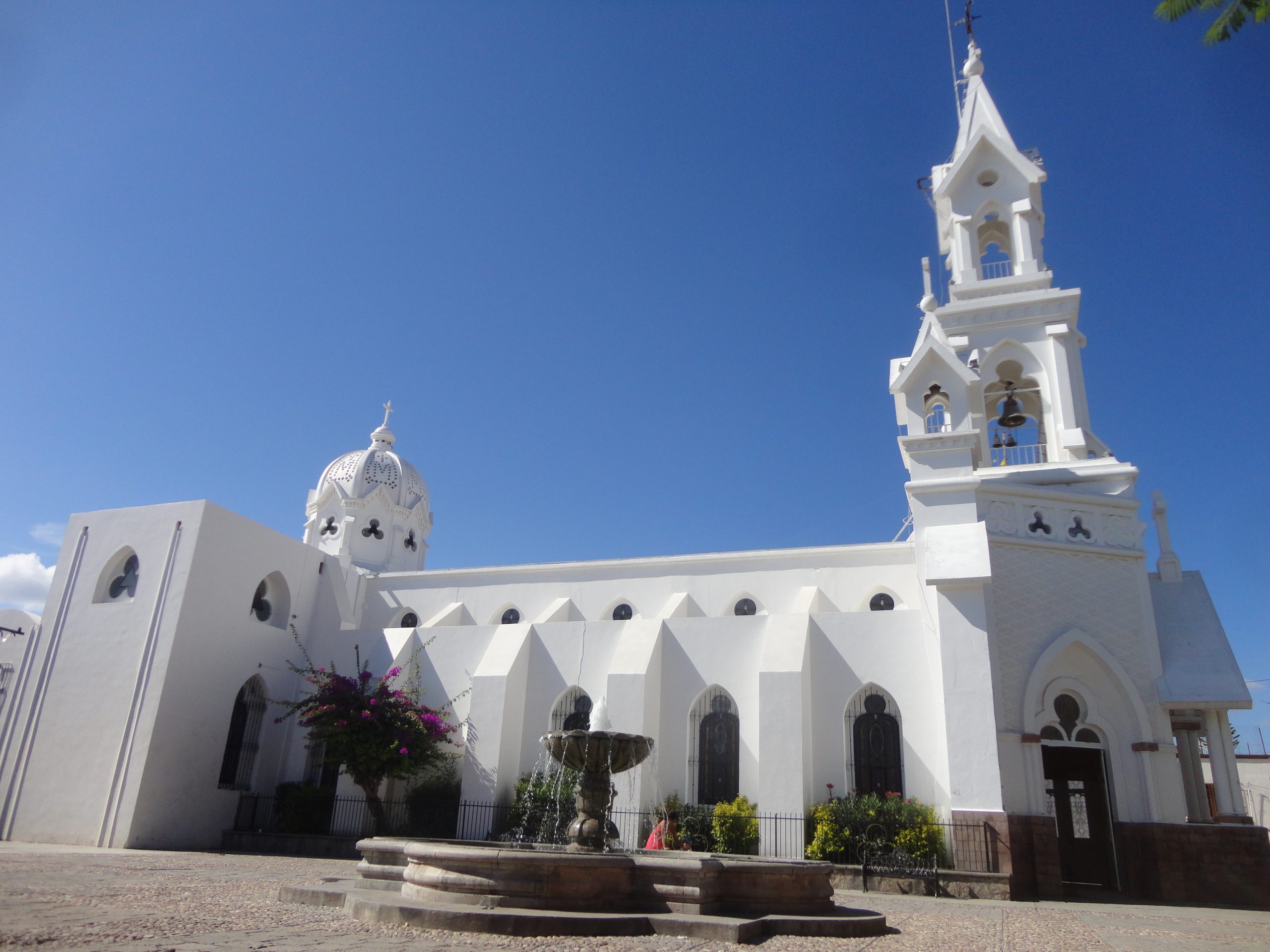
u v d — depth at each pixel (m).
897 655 23.55
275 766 28.92
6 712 26.69
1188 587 22.75
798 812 21.77
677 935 10.38
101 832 23.88
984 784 19.52
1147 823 19.86
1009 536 22.20
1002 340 27.33
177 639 25.50
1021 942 11.48
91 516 28.56
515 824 25.11
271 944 8.26
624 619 33.00
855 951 10.16
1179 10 10.82
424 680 28.88
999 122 30.30
